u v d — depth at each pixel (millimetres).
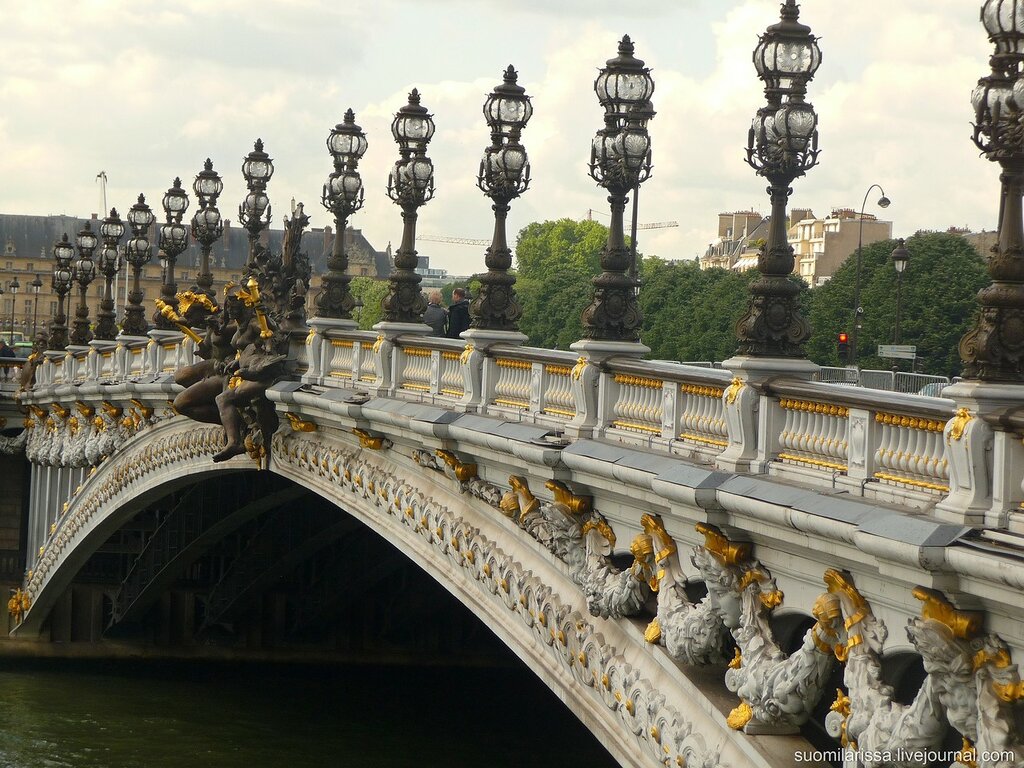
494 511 35906
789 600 24172
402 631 80000
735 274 51938
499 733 65688
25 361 96062
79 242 86438
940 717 20188
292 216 52219
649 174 31094
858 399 22219
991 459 19531
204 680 78812
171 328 67125
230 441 52000
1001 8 19484
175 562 78375
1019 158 19438
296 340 50812
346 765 61375
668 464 26297
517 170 36250
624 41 31016
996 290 19625
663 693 27859
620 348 30875
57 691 76625
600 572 30281
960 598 19453
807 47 24859
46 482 87438
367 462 43875
